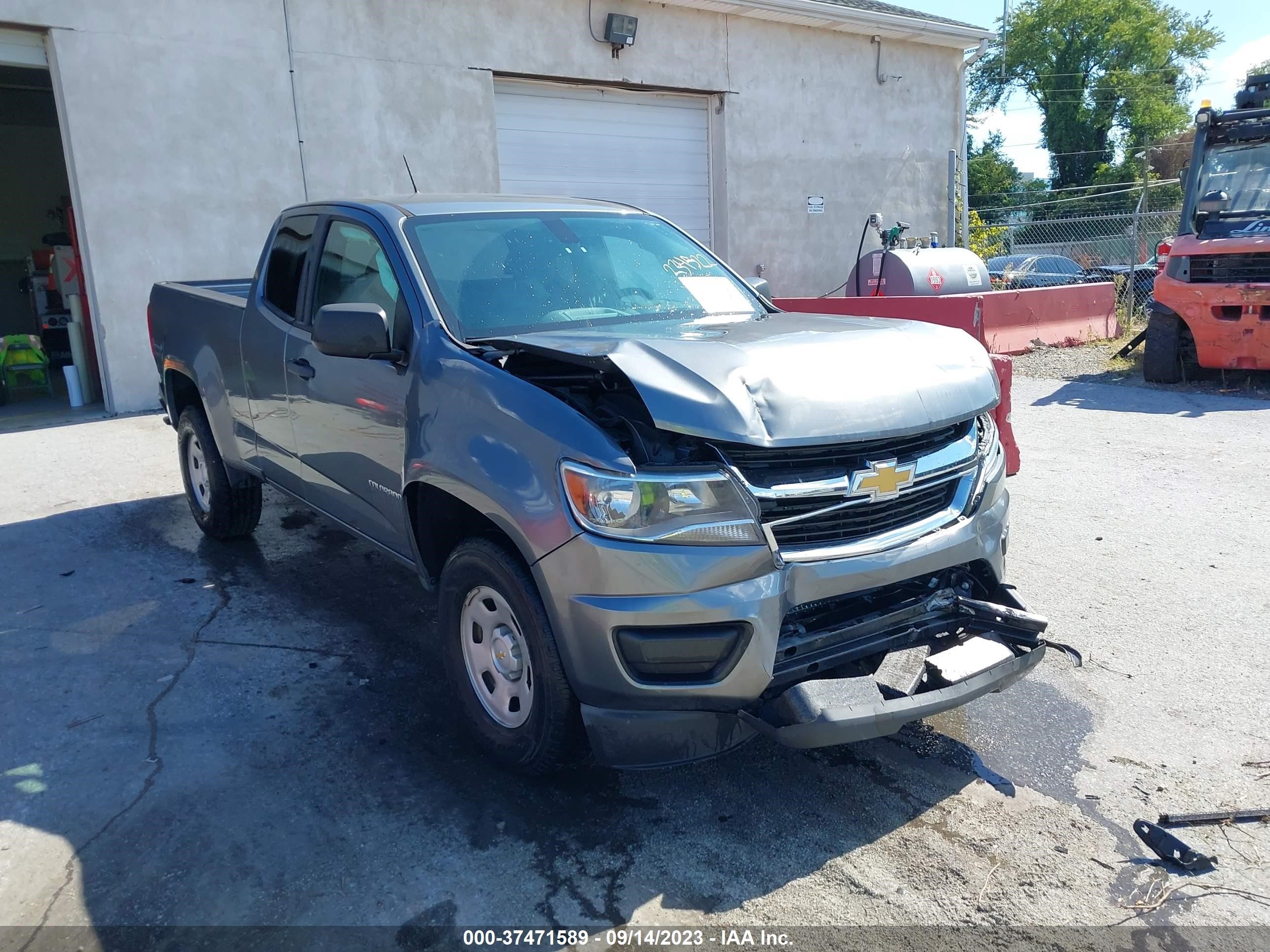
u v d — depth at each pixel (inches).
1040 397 403.2
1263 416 347.9
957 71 696.4
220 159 410.9
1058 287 526.0
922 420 120.7
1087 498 256.7
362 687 157.8
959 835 119.6
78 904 107.5
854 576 115.6
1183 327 411.5
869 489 117.3
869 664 128.0
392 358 141.8
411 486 138.3
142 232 395.5
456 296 147.1
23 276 679.7
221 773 133.0
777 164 609.6
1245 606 185.8
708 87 567.8
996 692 129.3
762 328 145.9
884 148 664.4
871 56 643.5
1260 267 384.2
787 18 583.5
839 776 132.9
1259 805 123.9
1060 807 125.0
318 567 214.1
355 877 112.0
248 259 422.0
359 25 440.8
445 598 134.7
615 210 184.2
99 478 290.2
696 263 178.5
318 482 173.5
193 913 106.0
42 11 366.3
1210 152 432.5
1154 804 125.1
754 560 109.5
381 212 162.4
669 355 117.2
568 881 111.3
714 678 110.3
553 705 118.6
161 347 235.3
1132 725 144.6
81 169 380.2
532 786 130.0
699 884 110.8
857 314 382.0
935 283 528.1
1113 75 2165.4
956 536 125.4
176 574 209.9
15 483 284.8
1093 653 167.9
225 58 407.5
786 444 110.3
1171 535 226.1
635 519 107.9
